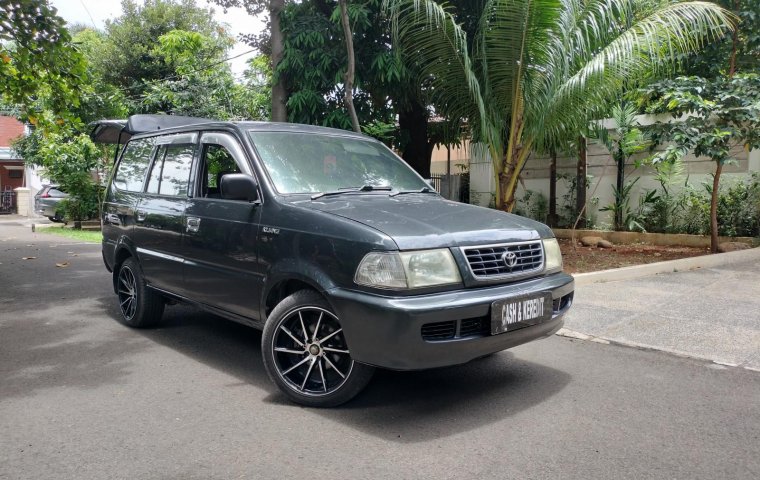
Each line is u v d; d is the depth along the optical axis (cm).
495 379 415
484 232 359
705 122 914
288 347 376
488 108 877
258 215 399
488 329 335
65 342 517
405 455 299
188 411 358
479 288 343
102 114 1709
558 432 326
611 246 1102
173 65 2141
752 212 1055
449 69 859
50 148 1794
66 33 759
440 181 1523
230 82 1712
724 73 1133
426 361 318
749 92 890
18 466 288
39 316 622
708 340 501
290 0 1109
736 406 363
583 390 392
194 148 490
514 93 849
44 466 288
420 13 816
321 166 446
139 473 281
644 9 910
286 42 1069
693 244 1094
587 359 461
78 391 393
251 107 1695
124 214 566
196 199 464
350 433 326
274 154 432
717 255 907
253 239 397
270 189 400
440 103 938
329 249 346
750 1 1013
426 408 362
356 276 329
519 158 889
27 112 928
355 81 1048
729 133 872
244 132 440
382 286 320
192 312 638
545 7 761
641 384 404
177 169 506
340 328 351
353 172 461
